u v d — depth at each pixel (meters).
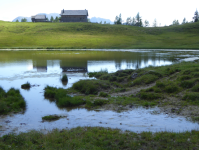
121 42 86.00
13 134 7.55
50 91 14.44
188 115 9.83
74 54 49.31
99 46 77.12
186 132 7.56
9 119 9.83
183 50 64.44
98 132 7.77
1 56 43.66
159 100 12.58
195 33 109.19
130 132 7.82
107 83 16.78
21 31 103.00
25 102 12.38
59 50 64.38
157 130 8.09
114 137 7.24
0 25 112.81
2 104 11.25
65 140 7.06
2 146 6.57
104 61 35.72
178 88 13.77
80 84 16.41
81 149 6.27
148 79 16.84
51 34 98.12
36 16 150.88
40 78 21.02
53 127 8.71
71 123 9.19
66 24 123.88
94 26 119.62
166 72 18.56
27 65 30.42
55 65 30.58
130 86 16.75
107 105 12.07
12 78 20.92
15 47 71.62
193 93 12.25
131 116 10.07
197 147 6.34
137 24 199.25
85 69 26.88
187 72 16.52
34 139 7.15
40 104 12.57
